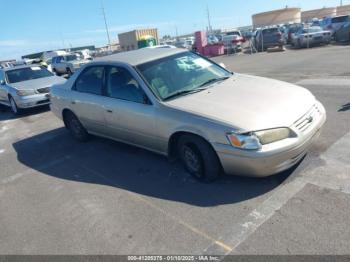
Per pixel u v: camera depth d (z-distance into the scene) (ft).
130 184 14.14
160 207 11.98
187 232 10.34
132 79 15.05
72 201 13.50
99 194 13.70
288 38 81.30
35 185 15.71
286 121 11.39
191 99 13.50
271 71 39.65
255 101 12.49
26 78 35.78
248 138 10.97
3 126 29.84
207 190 12.54
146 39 112.78
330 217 9.84
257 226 10.03
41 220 12.44
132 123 15.11
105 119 16.94
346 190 10.98
